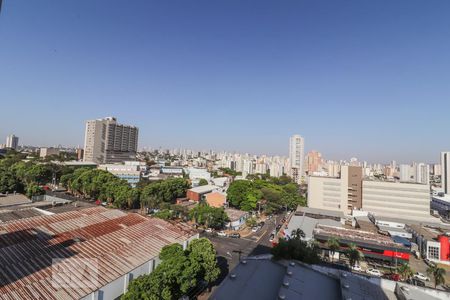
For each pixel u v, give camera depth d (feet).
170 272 97.09
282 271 108.06
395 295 89.20
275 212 328.29
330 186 329.31
